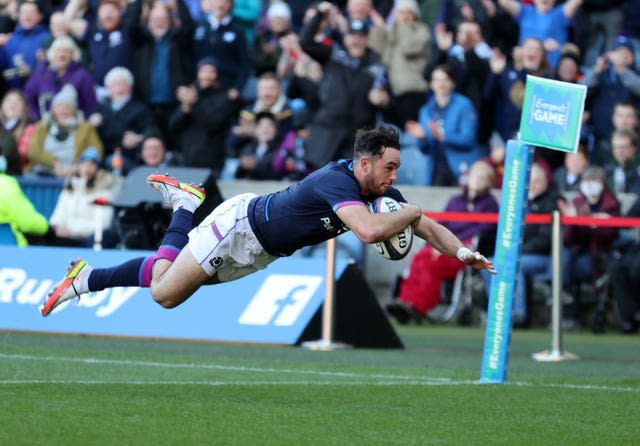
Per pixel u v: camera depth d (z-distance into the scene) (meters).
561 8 56.66
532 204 49.50
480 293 52.03
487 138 54.59
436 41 56.50
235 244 24.94
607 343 44.97
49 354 33.94
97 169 51.94
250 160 54.94
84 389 25.39
